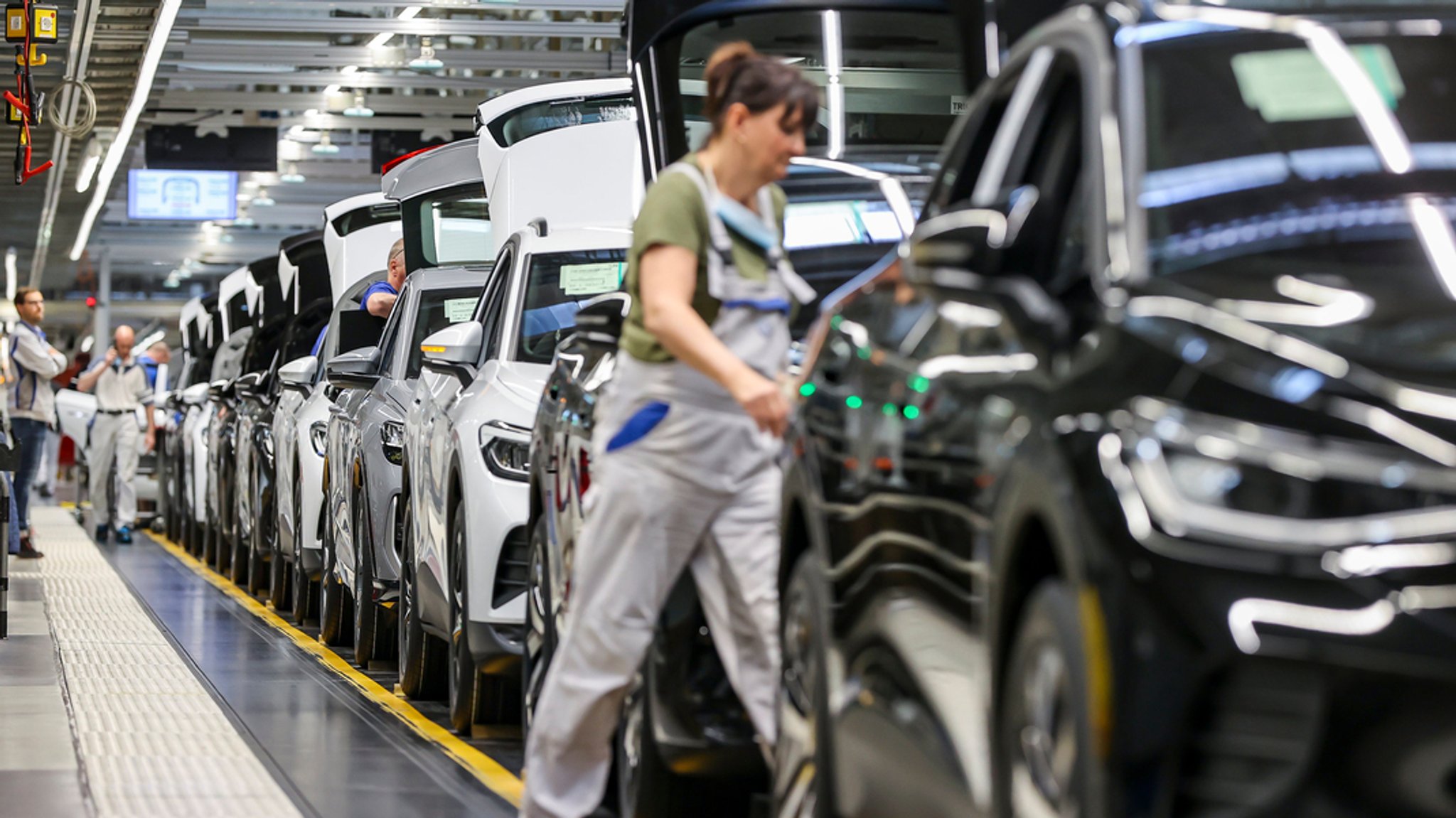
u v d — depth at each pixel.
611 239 12.55
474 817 9.14
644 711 7.52
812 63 11.12
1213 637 3.98
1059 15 5.83
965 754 4.92
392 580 14.77
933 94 11.23
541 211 14.27
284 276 23.53
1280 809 3.99
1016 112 5.70
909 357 5.51
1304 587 3.96
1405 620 3.91
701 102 11.25
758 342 6.78
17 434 27.31
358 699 13.73
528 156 14.25
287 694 14.02
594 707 7.29
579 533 8.36
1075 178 5.31
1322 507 4.03
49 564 27.03
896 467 5.43
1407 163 5.06
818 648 6.11
